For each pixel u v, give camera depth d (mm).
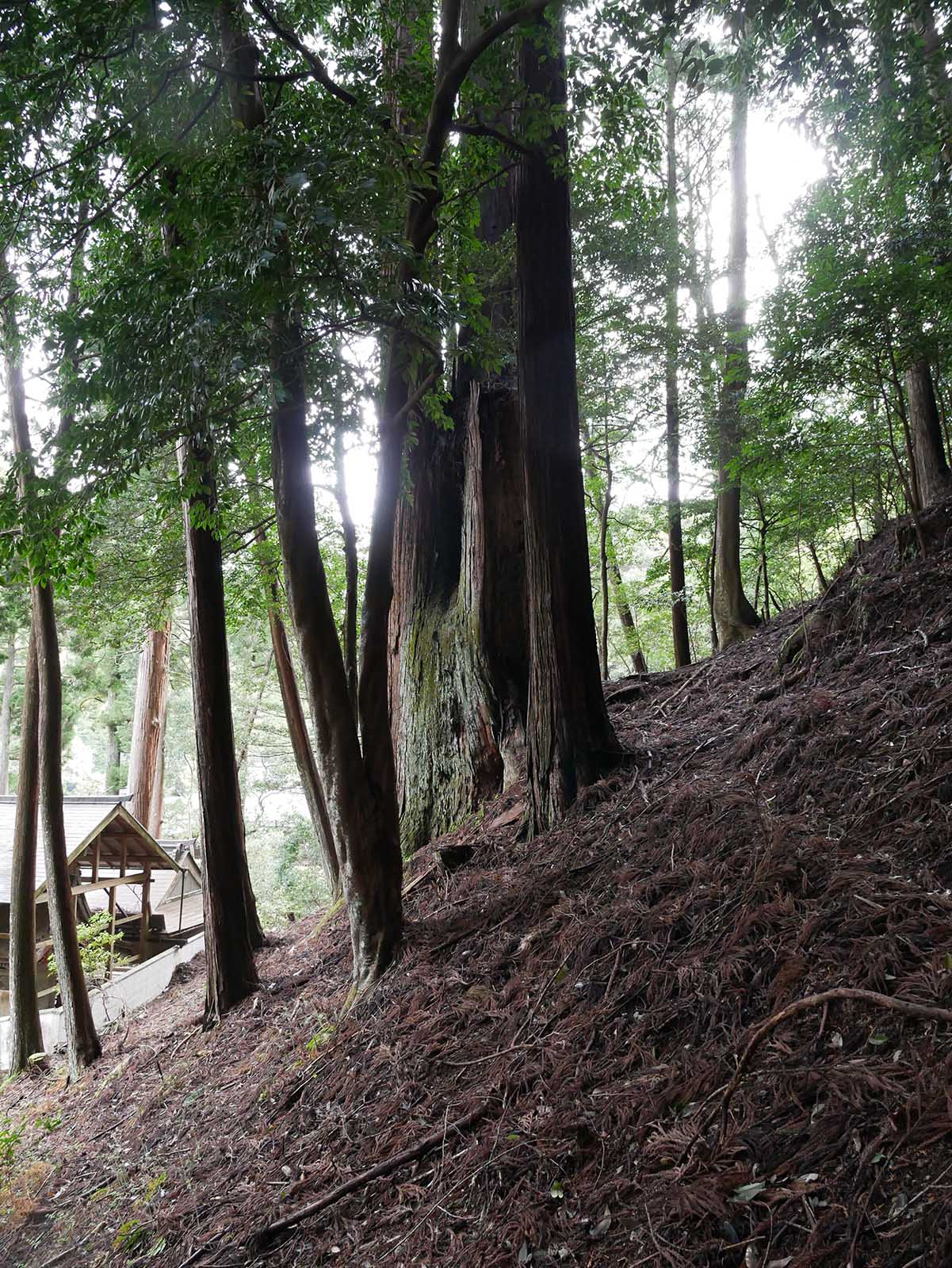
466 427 8664
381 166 3902
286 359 4199
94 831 12984
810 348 5785
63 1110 7266
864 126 5109
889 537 6445
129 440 4352
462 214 6059
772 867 3219
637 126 5691
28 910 9445
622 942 3521
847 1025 2314
